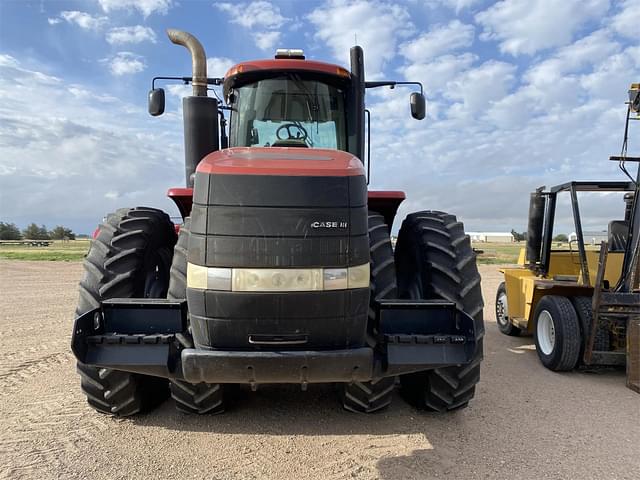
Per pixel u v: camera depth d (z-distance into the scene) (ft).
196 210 8.32
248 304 8.08
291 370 8.29
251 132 13.73
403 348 8.86
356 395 11.34
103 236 10.87
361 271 8.43
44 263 62.59
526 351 19.51
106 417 11.60
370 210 12.57
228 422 11.42
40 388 13.70
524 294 20.15
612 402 13.29
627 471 9.29
